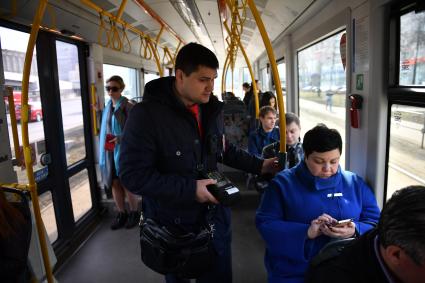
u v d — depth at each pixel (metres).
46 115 2.97
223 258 1.74
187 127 1.50
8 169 1.95
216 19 4.80
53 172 3.05
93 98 3.79
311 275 0.93
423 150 1.60
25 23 2.57
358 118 2.15
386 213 0.74
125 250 3.24
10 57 2.51
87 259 3.10
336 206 1.58
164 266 1.57
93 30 3.45
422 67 1.59
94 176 3.98
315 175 1.56
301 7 2.90
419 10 1.58
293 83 4.43
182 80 1.40
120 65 4.71
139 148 1.44
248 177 4.39
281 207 1.64
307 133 1.55
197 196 1.41
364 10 2.01
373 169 1.98
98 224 3.84
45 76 2.96
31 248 1.58
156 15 3.80
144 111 1.45
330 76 3.04
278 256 1.59
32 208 1.60
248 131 4.58
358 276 0.81
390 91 1.85
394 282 0.77
